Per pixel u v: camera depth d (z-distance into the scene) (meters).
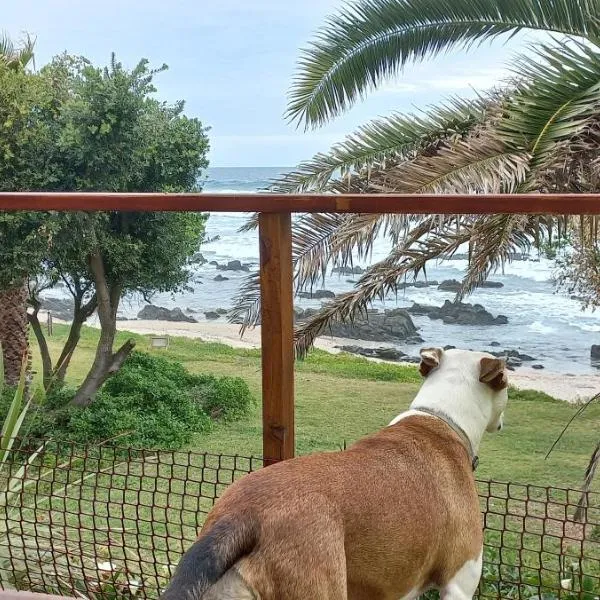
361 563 2.03
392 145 7.97
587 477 7.70
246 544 1.85
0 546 3.59
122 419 12.55
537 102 6.43
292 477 2.03
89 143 12.06
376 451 2.25
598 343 21.61
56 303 27.72
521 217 6.19
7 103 11.77
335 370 18.84
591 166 6.23
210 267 37.62
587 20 7.33
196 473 8.88
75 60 13.39
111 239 12.81
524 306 26.78
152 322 25.98
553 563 5.57
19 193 2.92
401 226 6.21
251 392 16.47
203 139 13.62
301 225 6.77
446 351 2.75
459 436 2.51
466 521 2.31
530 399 15.98
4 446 3.66
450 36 8.09
